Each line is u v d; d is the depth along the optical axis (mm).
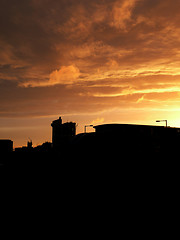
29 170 32188
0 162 42625
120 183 22625
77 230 12109
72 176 25844
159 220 13898
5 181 27188
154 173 24656
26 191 21938
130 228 12445
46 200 18828
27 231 12062
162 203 17391
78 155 27891
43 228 12539
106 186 22031
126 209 16125
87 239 10977
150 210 15930
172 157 26984
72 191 21203
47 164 33094
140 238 11172
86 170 25984
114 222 13500
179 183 22656
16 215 15047
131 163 25000
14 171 33000
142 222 13586
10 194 21172
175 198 18656
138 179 23516
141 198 18781
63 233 11867
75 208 16406
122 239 10953
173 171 25391
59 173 27469
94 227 12789
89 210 16062
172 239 11055
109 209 16188
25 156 41625
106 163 25562
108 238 11195
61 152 32750
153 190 20688
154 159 25859
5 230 12320
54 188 22562
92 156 26766
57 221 13820
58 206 17094
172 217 14406
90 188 21812
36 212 15641
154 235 11672
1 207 17094
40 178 27062
